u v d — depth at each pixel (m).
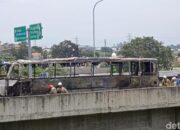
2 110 19.44
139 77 29.67
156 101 24.95
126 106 23.61
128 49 91.69
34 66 26.00
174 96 25.84
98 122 23.22
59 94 21.14
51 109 20.88
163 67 92.81
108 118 23.59
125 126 24.28
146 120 25.22
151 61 30.45
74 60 26.88
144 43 92.50
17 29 39.31
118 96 23.27
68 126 22.19
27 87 24.59
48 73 26.81
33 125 21.08
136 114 24.72
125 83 28.92
